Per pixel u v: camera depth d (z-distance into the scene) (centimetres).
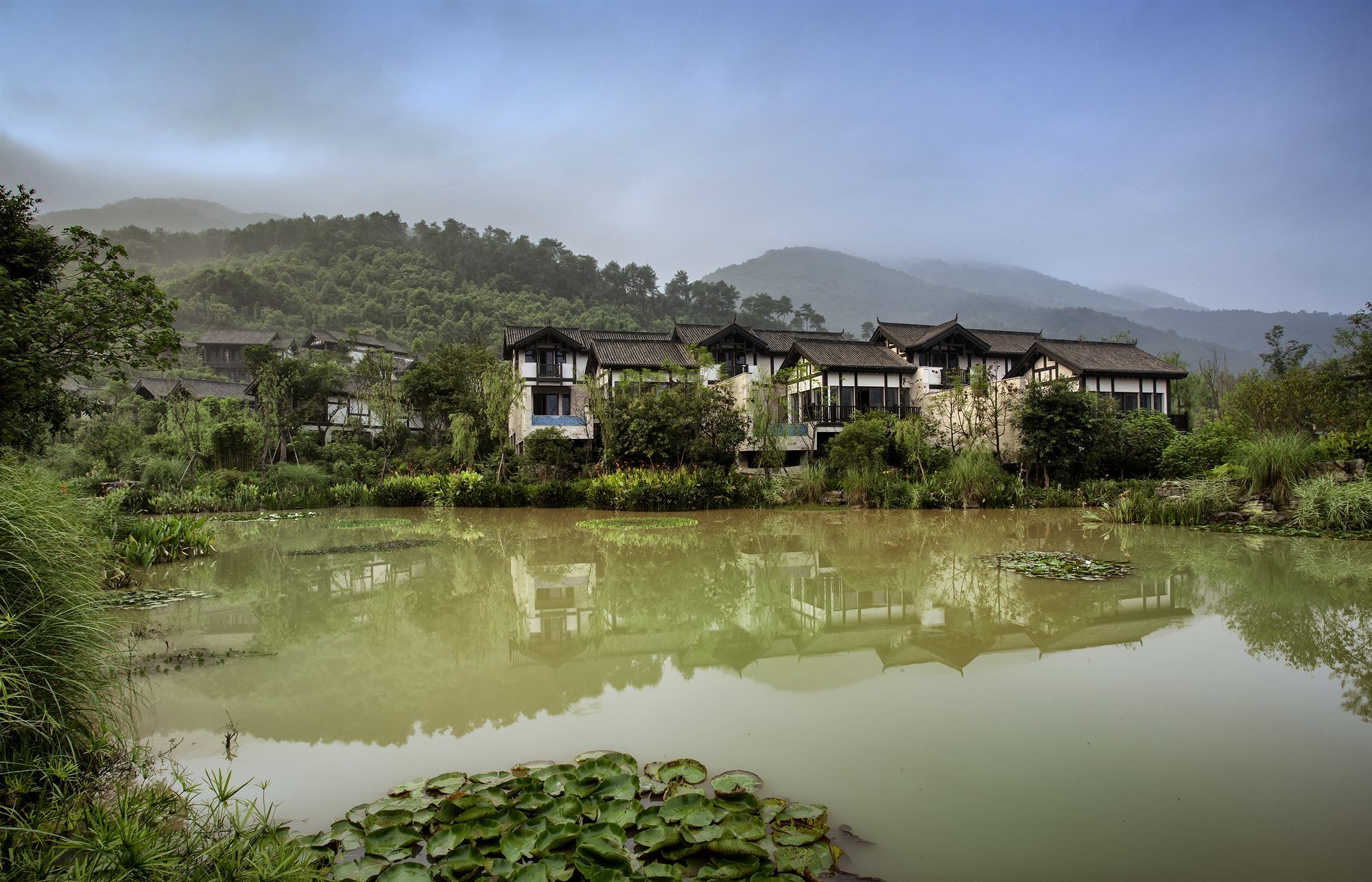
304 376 3981
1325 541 1473
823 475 2642
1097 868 347
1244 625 816
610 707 585
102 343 872
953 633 802
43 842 344
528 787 424
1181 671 659
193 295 9088
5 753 393
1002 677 650
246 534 1880
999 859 356
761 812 397
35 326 820
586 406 3666
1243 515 1725
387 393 3394
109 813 364
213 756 497
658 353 3578
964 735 516
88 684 452
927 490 2416
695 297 13088
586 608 964
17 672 400
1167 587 1028
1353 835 379
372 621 901
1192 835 379
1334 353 2400
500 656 739
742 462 3319
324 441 4125
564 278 11881
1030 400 2611
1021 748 494
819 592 1044
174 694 628
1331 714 552
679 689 627
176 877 314
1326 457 1750
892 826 389
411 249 12719
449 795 420
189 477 2772
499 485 2720
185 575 1248
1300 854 361
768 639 794
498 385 2936
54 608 439
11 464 532
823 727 535
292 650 769
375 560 1409
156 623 894
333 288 10212
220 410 3659
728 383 3061
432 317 9338
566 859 348
